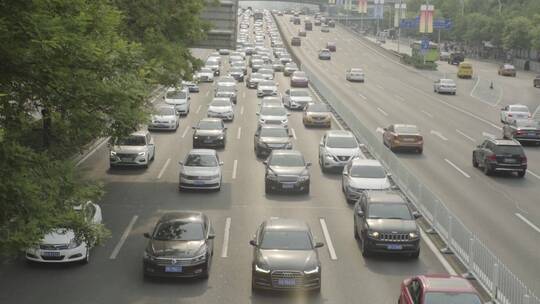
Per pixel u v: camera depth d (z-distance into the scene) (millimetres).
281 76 146750
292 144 72062
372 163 52344
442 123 90688
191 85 113875
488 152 60938
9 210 24000
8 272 34844
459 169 63188
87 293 32188
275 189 52312
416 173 60719
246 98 110625
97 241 28094
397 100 114375
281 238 33969
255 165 63031
